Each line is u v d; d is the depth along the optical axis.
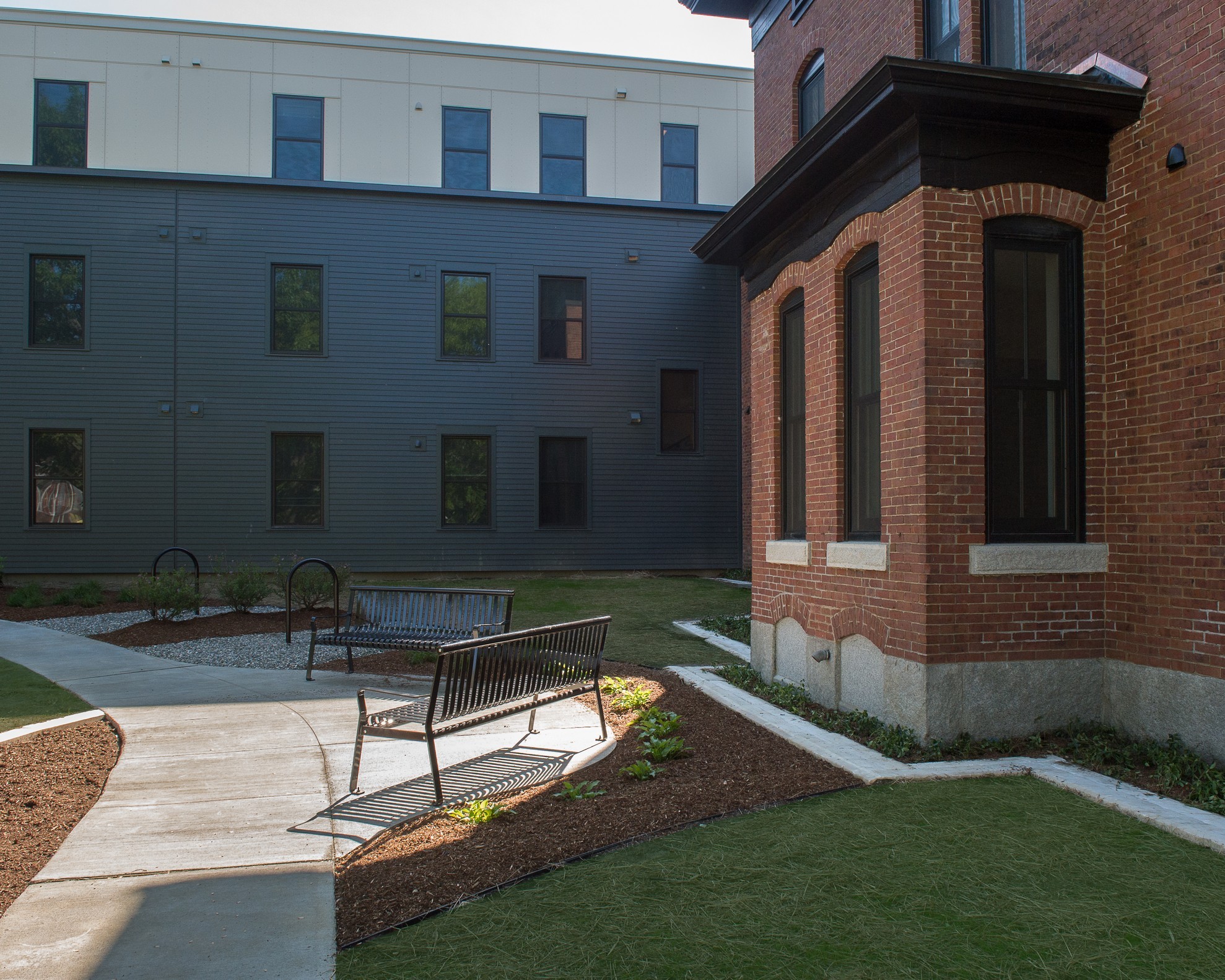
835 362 7.11
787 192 7.39
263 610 13.88
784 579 7.99
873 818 4.56
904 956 3.21
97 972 3.13
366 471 17.81
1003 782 5.16
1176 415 5.64
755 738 6.27
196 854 4.25
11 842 4.41
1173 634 5.61
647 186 19.61
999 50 7.66
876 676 6.41
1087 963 3.15
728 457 19.19
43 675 8.85
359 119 18.52
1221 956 3.20
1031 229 6.15
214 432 17.34
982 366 5.91
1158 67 5.81
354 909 3.65
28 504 16.88
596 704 7.46
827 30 10.66
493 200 18.44
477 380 18.30
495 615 8.42
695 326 19.16
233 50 18.12
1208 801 4.66
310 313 17.88
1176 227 5.66
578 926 3.46
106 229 17.19
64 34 17.67
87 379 17.05
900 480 6.09
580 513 18.73
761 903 3.64
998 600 5.92
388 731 5.09
